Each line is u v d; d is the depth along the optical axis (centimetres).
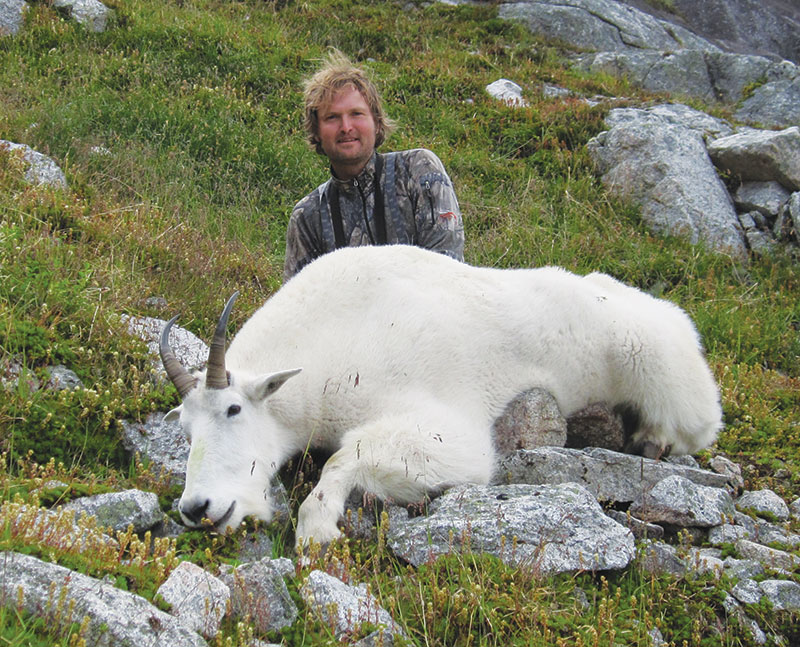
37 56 1050
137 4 1230
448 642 285
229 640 250
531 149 1046
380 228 529
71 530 290
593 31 1677
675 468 407
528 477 396
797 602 326
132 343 472
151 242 616
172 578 272
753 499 430
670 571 336
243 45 1140
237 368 403
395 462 373
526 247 816
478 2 1728
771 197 941
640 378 461
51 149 782
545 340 443
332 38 1337
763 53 2048
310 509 355
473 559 311
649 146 962
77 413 420
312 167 898
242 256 673
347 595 285
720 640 306
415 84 1173
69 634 235
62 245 557
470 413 420
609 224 893
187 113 920
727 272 844
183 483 391
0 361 430
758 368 641
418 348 410
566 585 314
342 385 402
